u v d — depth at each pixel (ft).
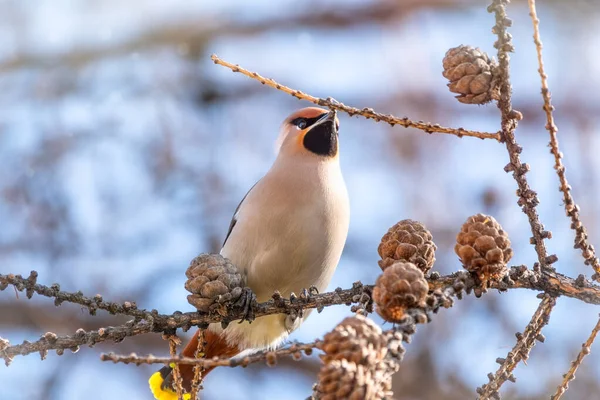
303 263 34.22
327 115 36.17
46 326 55.62
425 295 20.59
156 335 56.08
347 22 63.10
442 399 49.55
